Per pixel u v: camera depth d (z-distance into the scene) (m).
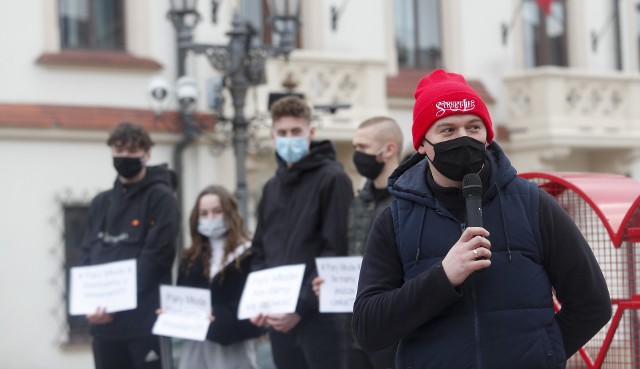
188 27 18.44
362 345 6.05
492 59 27.39
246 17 24.28
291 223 10.27
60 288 22.25
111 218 11.48
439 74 6.09
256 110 19.33
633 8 29.55
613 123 27.55
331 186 10.09
